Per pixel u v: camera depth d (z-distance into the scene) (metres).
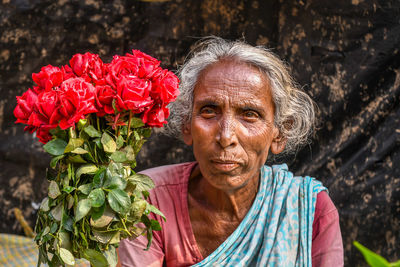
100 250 1.11
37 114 1.06
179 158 2.49
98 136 1.09
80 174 1.07
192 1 2.41
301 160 2.44
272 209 1.37
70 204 1.07
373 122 2.40
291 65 2.39
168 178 1.45
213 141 1.24
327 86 2.40
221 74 1.27
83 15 2.41
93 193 1.04
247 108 1.25
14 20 2.41
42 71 1.10
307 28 2.38
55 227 1.08
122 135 1.16
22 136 2.47
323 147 2.43
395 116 2.39
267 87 1.29
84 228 1.08
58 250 1.05
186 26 2.42
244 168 1.27
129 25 2.42
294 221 1.35
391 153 2.40
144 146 2.48
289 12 2.38
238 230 1.35
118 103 1.08
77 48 2.42
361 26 2.37
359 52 2.38
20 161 2.48
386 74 2.38
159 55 2.42
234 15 2.41
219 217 1.40
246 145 1.25
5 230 2.48
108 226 1.08
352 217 2.42
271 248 1.31
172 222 1.41
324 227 1.37
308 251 1.32
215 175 1.26
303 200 1.37
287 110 1.38
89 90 1.05
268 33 2.40
